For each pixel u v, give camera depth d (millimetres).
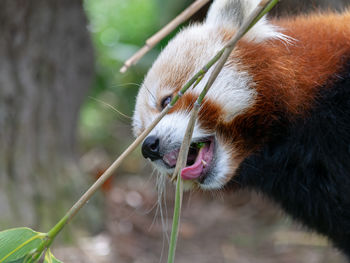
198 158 5555
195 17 10180
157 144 5570
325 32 5578
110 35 16328
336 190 5508
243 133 5617
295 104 5484
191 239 10367
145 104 5949
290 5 6762
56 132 9219
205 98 5469
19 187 8445
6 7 7992
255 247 10070
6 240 3729
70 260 8375
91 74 10258
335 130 5332
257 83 5543
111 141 14555
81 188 9445
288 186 5898
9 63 8344
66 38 9141
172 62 5852
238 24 5930
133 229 10648
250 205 11891
